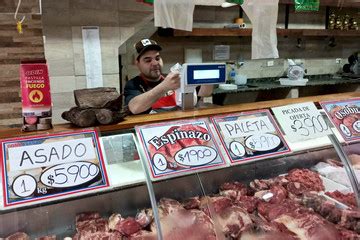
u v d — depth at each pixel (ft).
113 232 3.63
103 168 3.49
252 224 3.85
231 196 4.31
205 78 4.42
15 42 7.34
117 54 10.30
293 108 4.82
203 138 4.00
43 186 3.18
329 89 16.69
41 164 3.25
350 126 4.99
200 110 4.66
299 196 4.49
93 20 9.75
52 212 3.56
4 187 3.07
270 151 4.25
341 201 4.31
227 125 4.26
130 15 10.19
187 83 4.35
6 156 3.17
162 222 3.73
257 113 4.56
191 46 14.15
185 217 3.82
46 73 3.58
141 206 3.96
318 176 4.81
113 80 10.40
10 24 7.27
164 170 3.66
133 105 5.32
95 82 10.14
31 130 3.58
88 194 3.61
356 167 4.83
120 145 3.93
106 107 4.02
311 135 4.65
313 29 15.40
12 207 3.02
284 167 4.92
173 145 3.83
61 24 9.39
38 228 3.53
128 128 4.00
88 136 3.59
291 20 16.31
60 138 3.46
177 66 5.19
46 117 3.64
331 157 5.12
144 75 8.80
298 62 15.79
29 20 7.42
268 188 4.58
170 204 3.96
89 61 9.92
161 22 5.04
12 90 7.34
